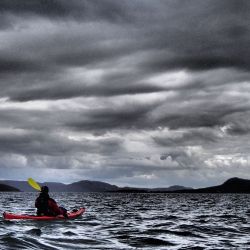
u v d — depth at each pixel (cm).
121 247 1090
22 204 4591
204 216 2603
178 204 5397
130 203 5734
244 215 2783
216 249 1079
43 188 1883
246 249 1087
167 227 1714
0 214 2411
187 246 1133
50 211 1862
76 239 1210
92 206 4281
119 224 1847
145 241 1220
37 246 1038
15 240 1084
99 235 1348
